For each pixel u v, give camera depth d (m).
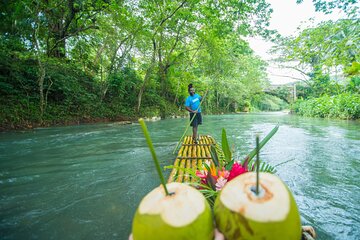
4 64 7.93
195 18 12.97
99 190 2.47
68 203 2.15
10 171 3.12
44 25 9.81
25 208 2.05
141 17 11.05
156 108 16.00
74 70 11.35
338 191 2.42
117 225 1.76
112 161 3.68
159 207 0.62
